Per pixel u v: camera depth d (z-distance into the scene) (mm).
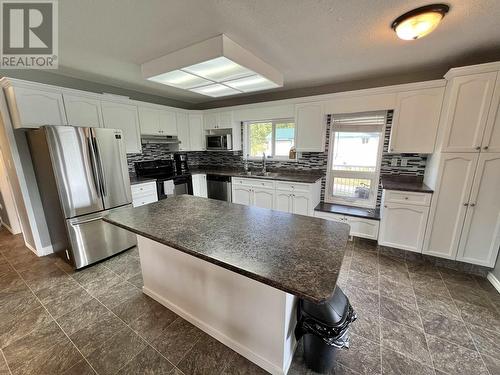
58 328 1731
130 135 3508
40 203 2764
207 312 1645
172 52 2100
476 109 2117
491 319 1786
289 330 1349
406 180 3059
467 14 1517
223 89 2762
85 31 1740
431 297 2047
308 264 1082
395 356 1483
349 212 3201
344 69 2689
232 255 1172
